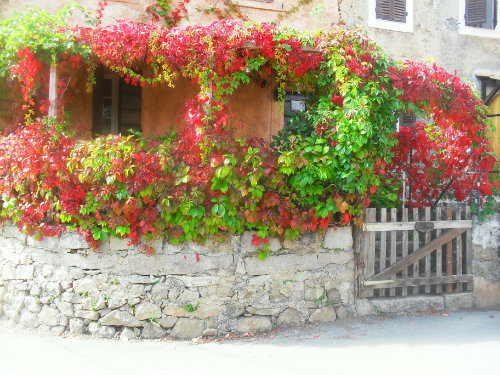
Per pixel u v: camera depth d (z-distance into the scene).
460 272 6.61
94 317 5.48
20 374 4.31
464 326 5.79
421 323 5.90
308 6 8.62
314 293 5.90
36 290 5.73
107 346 5.17
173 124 8.55
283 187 5.52
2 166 5.71
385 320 6.02
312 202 5.59
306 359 4.72
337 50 5.59
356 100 5.31
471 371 4.37
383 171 5.89
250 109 8.75
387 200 7.43
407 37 9.67
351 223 6.11
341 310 6.05
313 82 6.42
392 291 6.35
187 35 5.50
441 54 9.91
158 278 5.50
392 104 5.63
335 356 4.80
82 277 5.54
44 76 6.41
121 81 8.62
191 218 5.37
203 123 5.43
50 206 5.55
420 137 7.65
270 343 5.25
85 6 7.68
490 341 5.22
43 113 6.53
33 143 5.45
